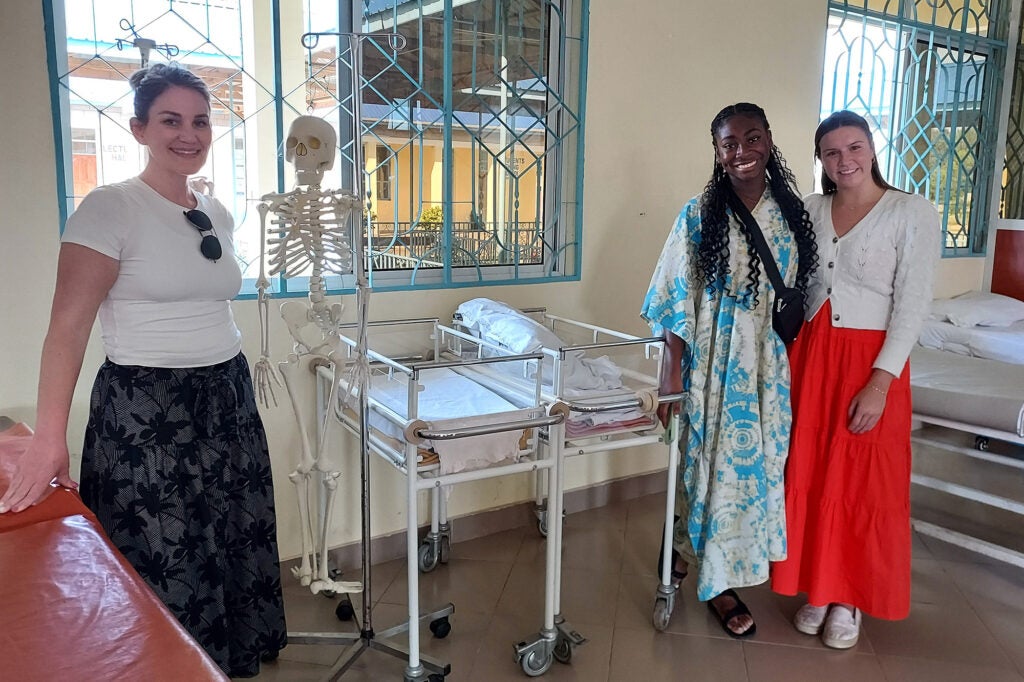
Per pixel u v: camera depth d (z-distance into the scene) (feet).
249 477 5.90
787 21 11.09
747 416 7.14
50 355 4.87
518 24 9.00
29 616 3.50
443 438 5.86
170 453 5.37
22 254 6.56
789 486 7.43
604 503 10.57
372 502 8.66
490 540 9.50
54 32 6.49
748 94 10.91
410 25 8.27
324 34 5.99
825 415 7.33
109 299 5.27
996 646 7.59
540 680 6.89
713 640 7.61
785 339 7.16
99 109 6.83
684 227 7.23
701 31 10.27
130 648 3.26
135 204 5.17
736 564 7.32
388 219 8.47
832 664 7.27
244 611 6.03
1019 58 14.16
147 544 5.33
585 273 9.82
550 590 6.86
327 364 7.73
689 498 7.56
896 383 7.14
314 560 6.43
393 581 8.43
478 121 8.89
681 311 7.12
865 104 12.64
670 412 7.32
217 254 5.50
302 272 5.85
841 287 7.16
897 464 7.22
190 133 5.26
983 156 14.38
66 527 4.42
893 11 12.53
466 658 7.18
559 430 6.58
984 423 8.87
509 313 7.80
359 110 5.95
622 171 9.92
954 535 8.78
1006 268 14.44
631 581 8.63
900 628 7.89
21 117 6.43
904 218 6.89
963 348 12.28
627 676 7.00
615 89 9.67
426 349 8.45
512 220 9.36
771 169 7.20
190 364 5.45
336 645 7.15
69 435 6.89
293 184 7.81
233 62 7.43
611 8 9.46
